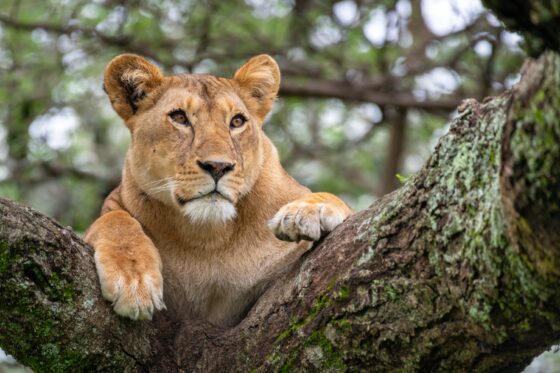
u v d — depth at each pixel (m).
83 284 7.51
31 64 19.95
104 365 7.61
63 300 7.33
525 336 5.95
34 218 7.28
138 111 10.63
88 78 20.75
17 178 20.47
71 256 7.47
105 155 23.19
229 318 10.15
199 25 19.64
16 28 18.70
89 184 21.81
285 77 20.81
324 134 24.62
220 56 19.52
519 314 5.79
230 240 9.95
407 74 19.78
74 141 23.11
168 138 9.96
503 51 19.66
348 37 20.00
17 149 20.17
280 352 7.41
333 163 25.22
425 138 23.47
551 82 4.60
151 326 8.22
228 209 9.63
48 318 7.25
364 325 6.77
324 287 7.26
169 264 9.93
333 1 19.62
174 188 9.75
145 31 19.41
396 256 6.65
